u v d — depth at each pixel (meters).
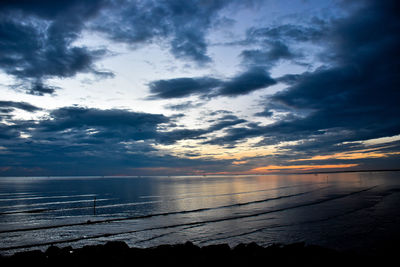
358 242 15.34
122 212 32.53
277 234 17.89
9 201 48.44
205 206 36.66
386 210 26.89
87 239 18.39
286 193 55.22
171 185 106.19
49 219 27.92
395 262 10.89
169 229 20.91
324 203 34.72
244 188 77.88
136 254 11.17
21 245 17.14
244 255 11.07
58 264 9.88
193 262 10.27
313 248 11.88
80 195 60.31
